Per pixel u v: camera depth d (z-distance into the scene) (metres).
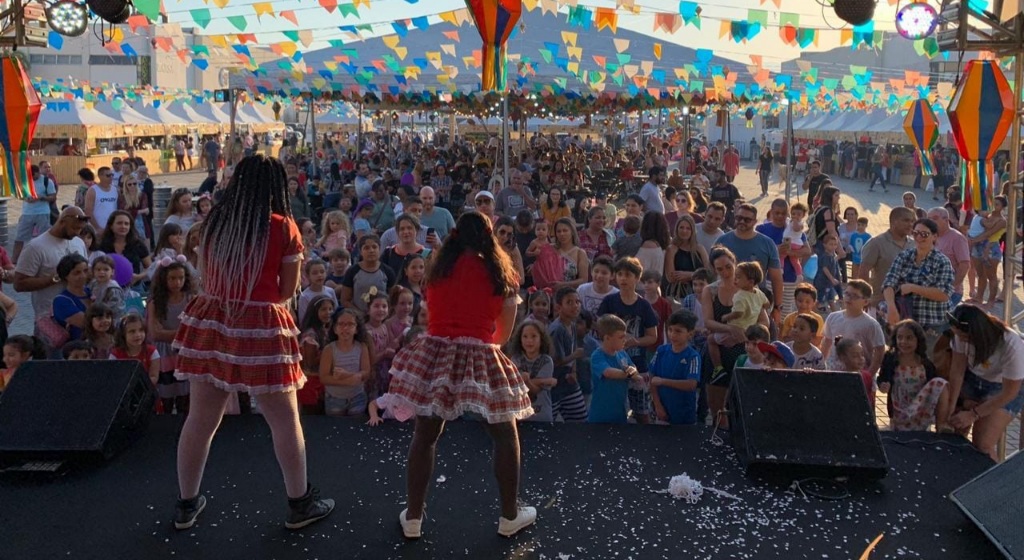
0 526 3.54
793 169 32.72
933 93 13.45
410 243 7.65
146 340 5.63
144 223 13.83
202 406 3.46
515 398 3.41
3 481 3.95
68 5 5.87
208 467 4.14
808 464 4.01
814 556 3.39
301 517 3.55
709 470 4.18
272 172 3.38
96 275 6.36
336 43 12.57
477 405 3.28
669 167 32.12
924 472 4.17
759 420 4.18
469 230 3.44
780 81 13.09
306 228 9.34
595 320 6.39
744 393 4.28
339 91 16.23
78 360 4.43
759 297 6.09
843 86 12.67
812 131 37.81
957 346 4.95
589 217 9.34
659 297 7.02
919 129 7.55
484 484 4.01
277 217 3.38
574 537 3.53
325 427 4.70
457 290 3.39
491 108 19.84
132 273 7.52
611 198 22.80
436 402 3.28
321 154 29.08
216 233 3.33
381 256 7.76
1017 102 5.25
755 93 15.66
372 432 4.64
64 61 39.59
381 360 5.64
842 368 5.46
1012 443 6.60
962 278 8.20
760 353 5.27
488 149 27.02
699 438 4.61
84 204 11.76
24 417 4.15
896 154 33.59
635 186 23.22
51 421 4.15
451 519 3.67
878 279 7.91
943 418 4.93
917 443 4.54
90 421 4.17
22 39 5.95
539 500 3.85
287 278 3.41
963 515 3.67
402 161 25.08
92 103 23.41
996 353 4.78
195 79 43.88
